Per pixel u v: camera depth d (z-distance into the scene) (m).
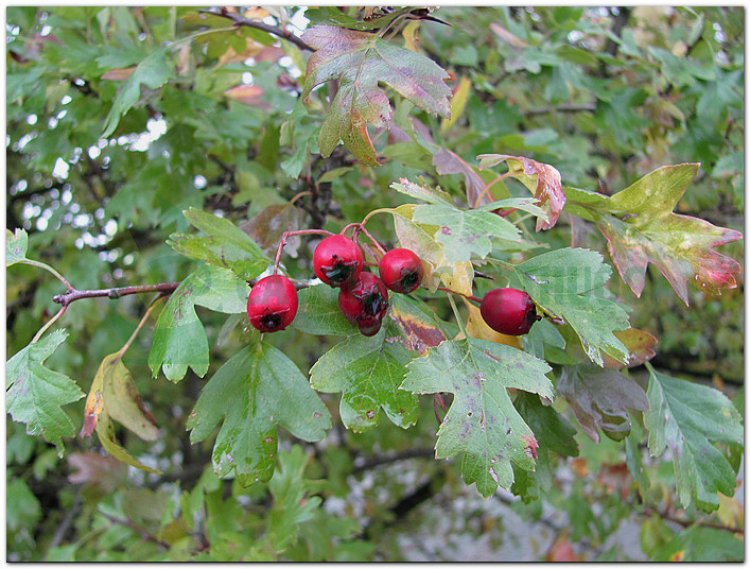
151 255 0.31
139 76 0.19
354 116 0.13
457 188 0.20
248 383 0.14
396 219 0.13
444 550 0.63
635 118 0.27
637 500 0.29
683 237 0.15
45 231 0.33
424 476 0.57
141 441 0.44
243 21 0.21
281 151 0.26
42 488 0.41
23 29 0.26
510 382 0.13
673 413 0.16
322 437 0.14
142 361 0.33
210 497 0.25
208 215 0.14
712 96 0.27
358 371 0.13
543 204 0.14
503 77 0.31
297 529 0.24
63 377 0.14
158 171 0.25
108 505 0.28
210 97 0.24
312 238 0.23
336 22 0.15
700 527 0.26
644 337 0.16
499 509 0.60
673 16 0.33
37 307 0.32
